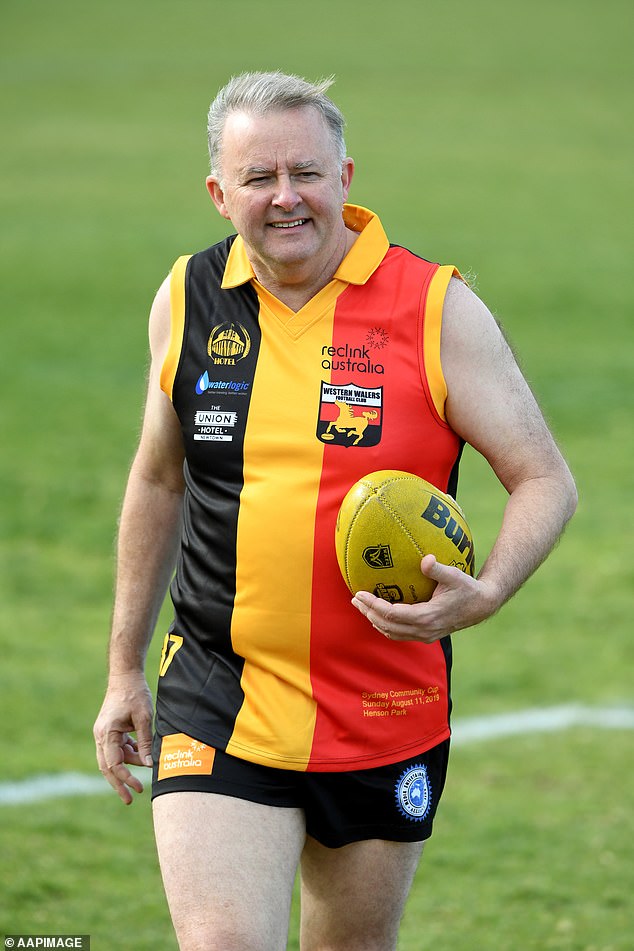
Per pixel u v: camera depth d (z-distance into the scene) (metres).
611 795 16.16
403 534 8.47
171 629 9.58
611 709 18.95
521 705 19.16
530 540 8.64
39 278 52.78
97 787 16.38
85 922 12.92
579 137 86.88
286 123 8.66
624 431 35.09
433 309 8.84
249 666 9.02
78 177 74.19
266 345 9.01
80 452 32.91
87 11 145.88
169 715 9.20
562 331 45.97
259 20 139.88
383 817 9.05
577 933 12.89
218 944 8.22
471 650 21.38
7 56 118.94
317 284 9.02
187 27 135.75
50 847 14.62
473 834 15.12
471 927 13.05
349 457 8.80
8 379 39.62
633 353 43.16
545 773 16.84
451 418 8.95
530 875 14.12
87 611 23.14
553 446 9.02
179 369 9.22
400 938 12.82
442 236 60.94
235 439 8.98
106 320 47.06
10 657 20.78
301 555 8.80
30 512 28.36
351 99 99.31
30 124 89.81
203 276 9.34
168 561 10.08
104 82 105.56
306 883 9.40
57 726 18.20
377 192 70.69
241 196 8.73
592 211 67.12
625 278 53.91
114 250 57.75
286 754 8.81
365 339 8.90
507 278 53.47
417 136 86.75
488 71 111.44
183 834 8.66
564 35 130.00
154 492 9.98
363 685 8.95
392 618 8.20
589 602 23.58
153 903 13.45
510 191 71.69
